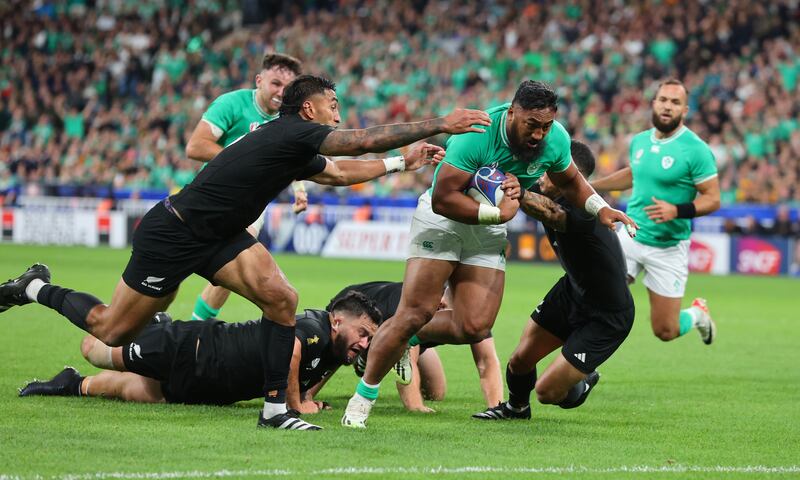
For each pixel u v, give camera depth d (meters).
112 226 111.06
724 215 94.31
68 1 144.25
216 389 26.41
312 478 19.02
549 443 23.44
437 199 24.34
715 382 35.16
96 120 123.69
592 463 21.28
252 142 23.45
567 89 110.69
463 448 22.38
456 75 117.44
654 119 37.09
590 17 121.19
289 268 83.62
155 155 116.62
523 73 114.75
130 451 20.86
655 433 25.33
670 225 36.38
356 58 123.56
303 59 126.38
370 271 80.44
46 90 127.69
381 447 22.09
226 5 142.00
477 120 22.56
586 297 26.14
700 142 36.56
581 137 104.81
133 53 131.75
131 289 23.83
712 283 82.25
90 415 24.98
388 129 22.78
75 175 118.81
